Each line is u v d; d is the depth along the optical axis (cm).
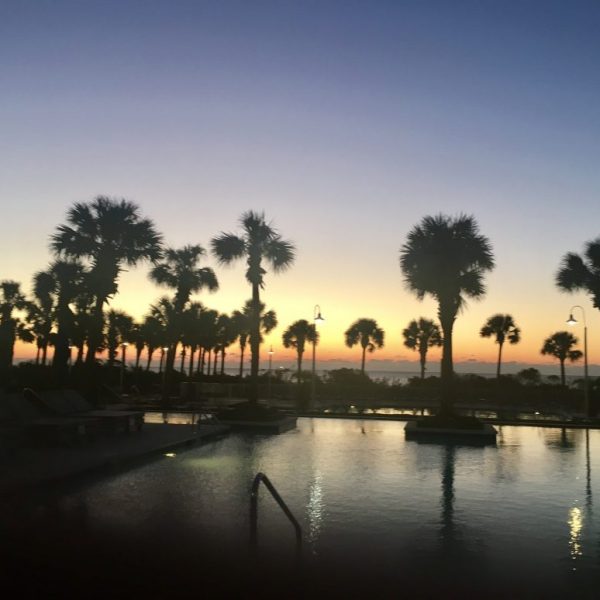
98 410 2214
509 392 4528
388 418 2869
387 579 671
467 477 1379
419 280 2480
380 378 5316
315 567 704
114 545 773
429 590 638
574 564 742
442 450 1852
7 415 1638
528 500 1134
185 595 605
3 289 5028
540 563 745
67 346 2878
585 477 1398
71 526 863
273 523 907
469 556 768
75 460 1319
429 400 4597
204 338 5716
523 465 1573
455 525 931
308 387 3897
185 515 941
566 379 5709
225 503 1035
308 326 5588
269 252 2716
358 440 2073
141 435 1869
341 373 5475
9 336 3019
